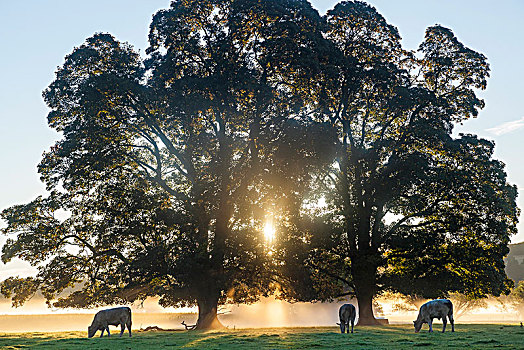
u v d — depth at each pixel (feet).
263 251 115.34
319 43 126.31
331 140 119.24
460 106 136.15
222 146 117.08
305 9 129.70
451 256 127.24
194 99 114.01
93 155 118.42
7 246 121.70
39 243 121.80
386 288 130.41
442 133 126.00
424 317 82.12
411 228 130.93
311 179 123.75
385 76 128.26
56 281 121.08
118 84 116.37
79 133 120.78
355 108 134.00
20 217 123.44
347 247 132.46
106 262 122.52
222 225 119.85
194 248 111.75
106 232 118.83
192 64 126.41
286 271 117.60
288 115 121.19
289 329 104.99
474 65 137.28
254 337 75.41
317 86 130.93
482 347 53.06
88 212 125.39
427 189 126.41
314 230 123.85
